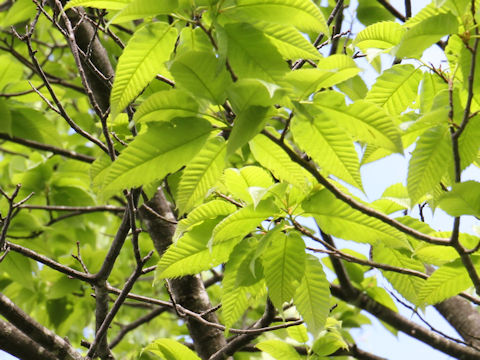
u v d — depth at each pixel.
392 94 2.20
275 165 2.06
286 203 2.12
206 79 1.96
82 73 2.22
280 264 2.12
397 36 2.15
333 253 2.21
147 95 2.29
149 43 2.00
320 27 1.98
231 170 2.12
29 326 2.28
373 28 2.15
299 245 2.12
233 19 1.97
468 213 2.05
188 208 2.04
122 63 2.01
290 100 1.97
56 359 2.29
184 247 2.15
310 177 2.10
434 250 2.22
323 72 1.96
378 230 2.11
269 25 1.98
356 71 1.97
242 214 2.10
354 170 2.02
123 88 2.02
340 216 2.11
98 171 2.29
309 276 2.14
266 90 1.94
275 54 1.96
